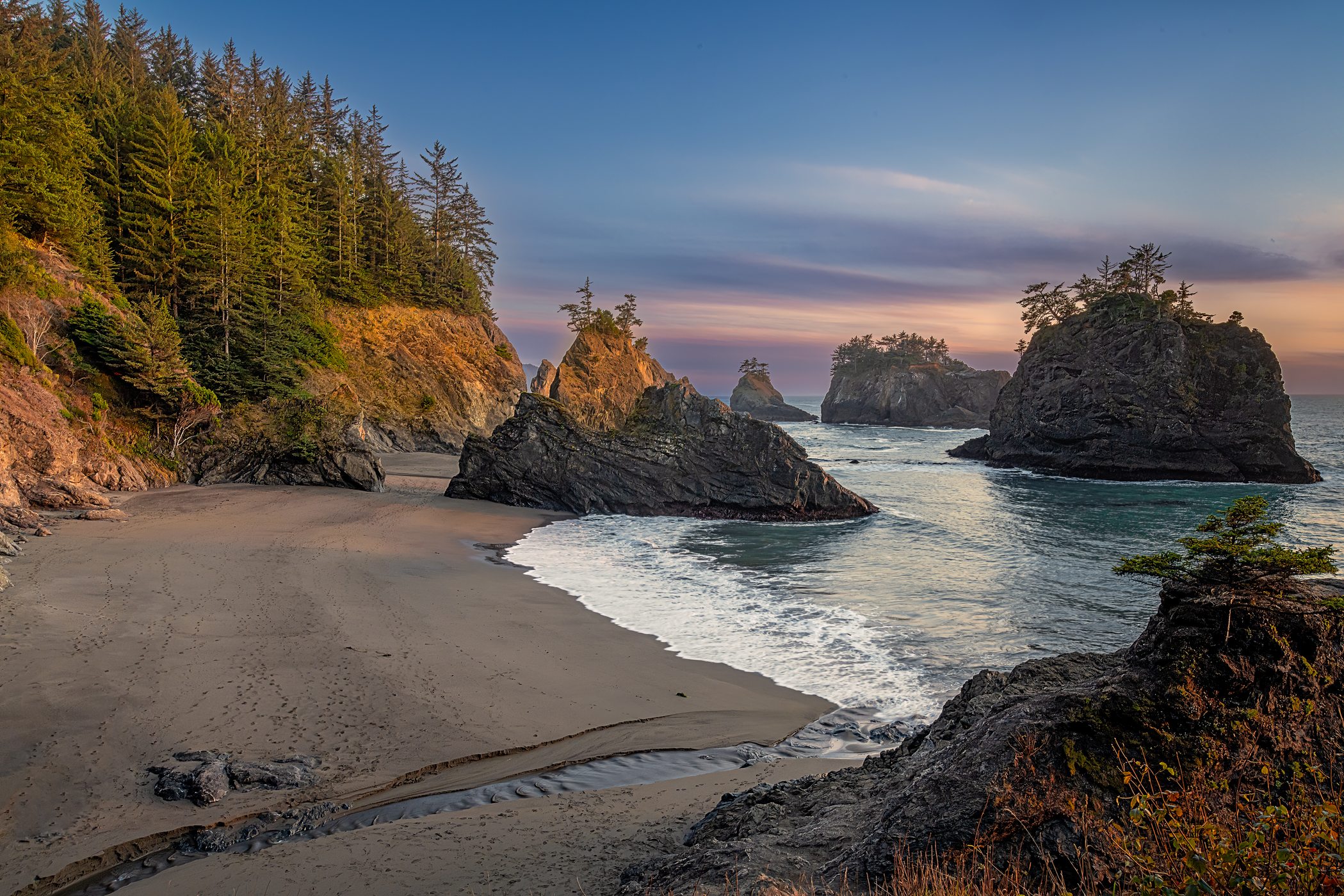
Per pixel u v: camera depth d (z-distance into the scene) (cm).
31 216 4012
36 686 1295
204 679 1377
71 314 3831
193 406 4106
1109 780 540
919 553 3038
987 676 870
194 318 5041
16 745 1104
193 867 858
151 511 3147
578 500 4019
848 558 2919
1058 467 6706
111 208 5169
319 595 2008
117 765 1073
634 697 1456
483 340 8225
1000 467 7125
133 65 7462
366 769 1109
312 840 907
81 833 914
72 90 5397
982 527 3716
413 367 7025
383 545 2780
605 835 881
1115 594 2356
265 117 7369
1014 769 571
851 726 1351
